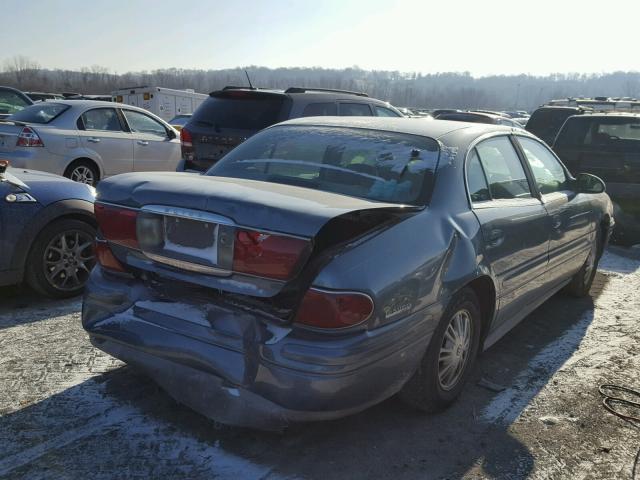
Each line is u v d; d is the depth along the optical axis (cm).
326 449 288
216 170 365
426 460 284
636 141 786
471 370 347
